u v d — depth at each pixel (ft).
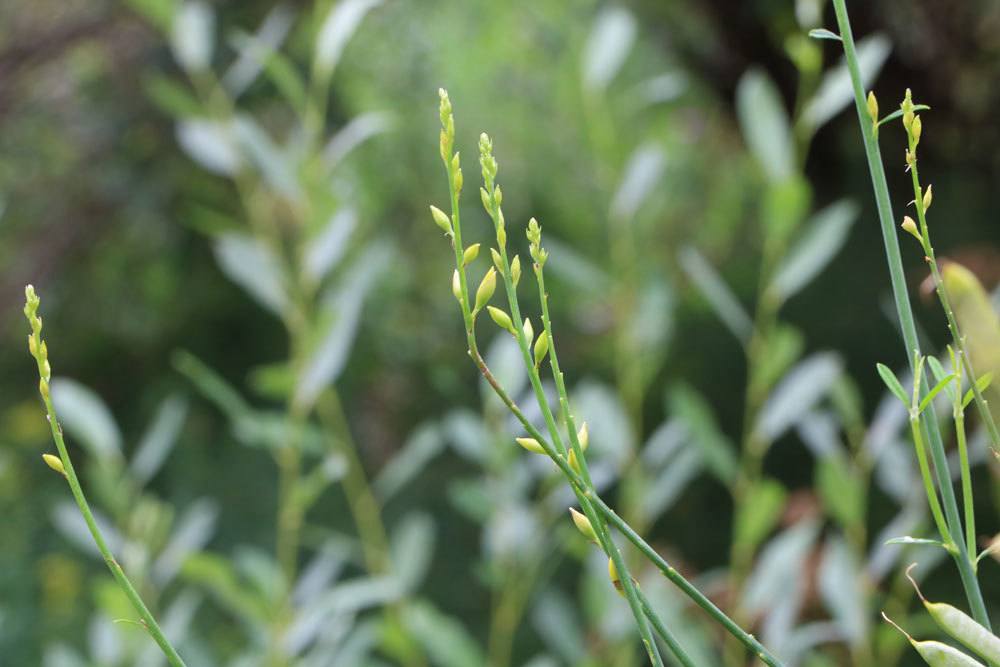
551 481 6.61
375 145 21.31
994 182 17.80
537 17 23.02
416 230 22.29
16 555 14.12
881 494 13.19
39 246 18.17
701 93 21.29
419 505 16.47
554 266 6.95
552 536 7.75
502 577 6.70
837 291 20.39
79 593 13.67
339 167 15.28
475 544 15.48
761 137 5.90
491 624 13.52
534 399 6.49
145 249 18.76
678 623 5.94
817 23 6.18
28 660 12.73
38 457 17.42
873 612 6.84
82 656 12.69
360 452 18.54
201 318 19.86
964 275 2.14
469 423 6.63
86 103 17.24
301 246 6.60
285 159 6.43
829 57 15.94
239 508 16.61
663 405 18.74
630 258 7.04
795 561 5.82
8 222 18.10
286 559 6.53
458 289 1.80
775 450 16.71
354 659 6.45
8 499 15.48
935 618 1.87
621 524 1.85
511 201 23.67
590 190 24.13
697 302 22.04
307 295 6.49
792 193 5.85
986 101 16.57
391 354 20.02
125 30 16.53
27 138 17.47
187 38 6.66
